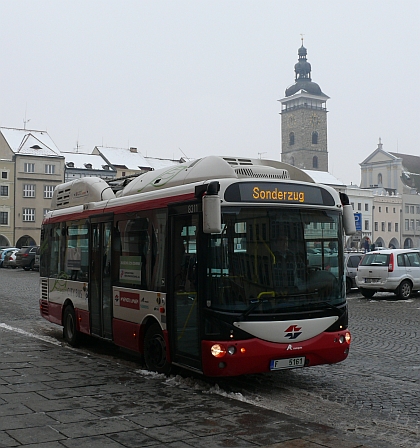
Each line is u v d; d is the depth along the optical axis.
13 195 75.94
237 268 7.86
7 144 77.12
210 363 7.74
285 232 8.21
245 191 8.04
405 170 113.94
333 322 8.35
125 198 10.20
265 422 6.58
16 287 28.89
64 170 78.81
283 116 143.62
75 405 7.21
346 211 8.81
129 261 9.87
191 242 8.20
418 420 7.04
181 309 8.38
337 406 7.66
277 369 7.93
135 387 8.21
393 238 105.12
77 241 12.05
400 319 17.00
